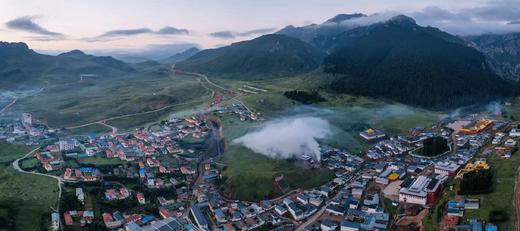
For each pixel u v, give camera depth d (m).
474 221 172.50
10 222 198.00
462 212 182.00
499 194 188.25
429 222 187.75
